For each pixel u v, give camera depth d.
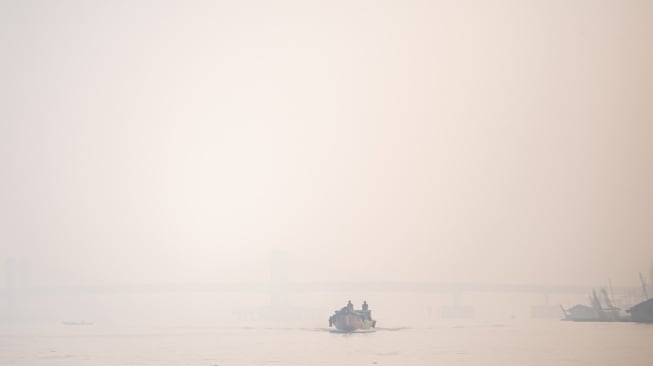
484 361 111.00
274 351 131.50
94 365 117.50
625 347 126.25
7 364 121.38
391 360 114.19
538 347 130.38
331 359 116.62
